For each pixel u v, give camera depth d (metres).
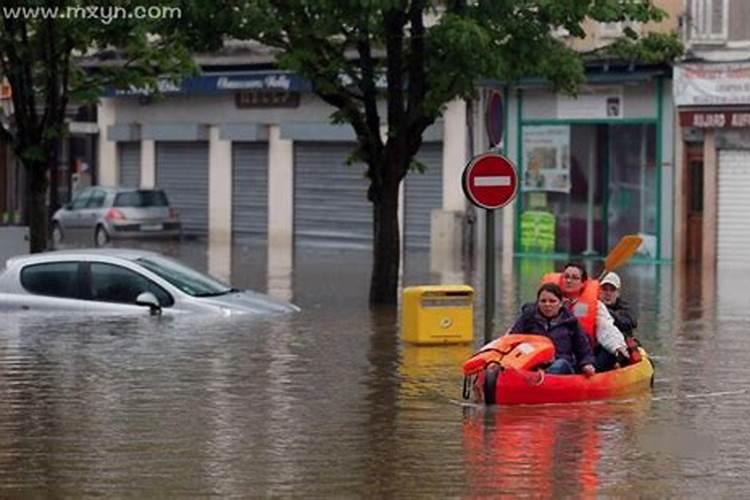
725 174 86.69
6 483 26.64
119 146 115.25
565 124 91.75
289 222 105.38
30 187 66.25
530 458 28.81
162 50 67.75
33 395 35.81
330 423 32.44
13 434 31.08
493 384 34.25
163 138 111.38
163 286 51.91
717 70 85.81
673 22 86.69
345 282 74.12
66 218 108.62
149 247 102.44
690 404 35.19
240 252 98.06
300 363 41.44
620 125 90.06
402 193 98.62
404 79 64.12
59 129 65.44
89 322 49.69
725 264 86.75
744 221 86.19
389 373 39.81
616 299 38.22
